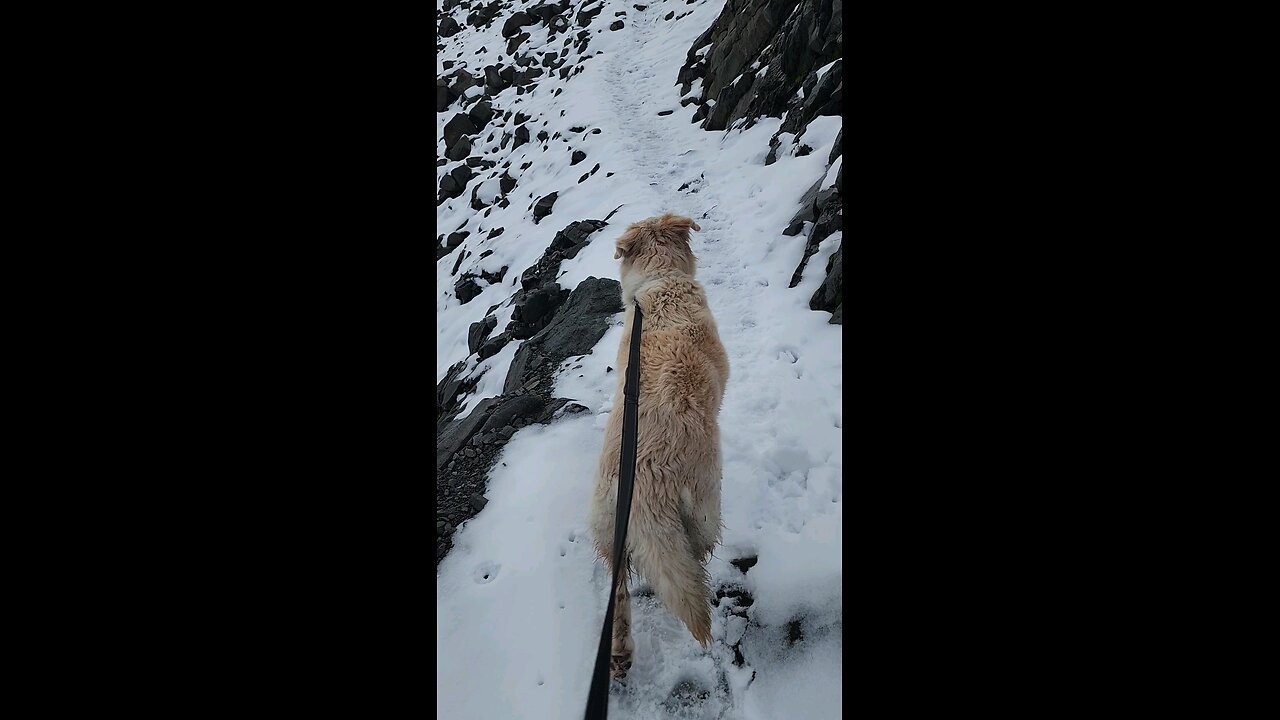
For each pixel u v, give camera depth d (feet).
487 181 38.42
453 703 7.49
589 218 24.99
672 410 7.35
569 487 10.30
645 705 7.29
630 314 9.32
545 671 7.70
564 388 14.17
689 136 30.73
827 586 8.31
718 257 18.75
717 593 8.41
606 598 8.48
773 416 11.74
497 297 25.49
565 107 39.14
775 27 29.84
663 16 49.49
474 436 12.92
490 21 62.85
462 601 8.77
